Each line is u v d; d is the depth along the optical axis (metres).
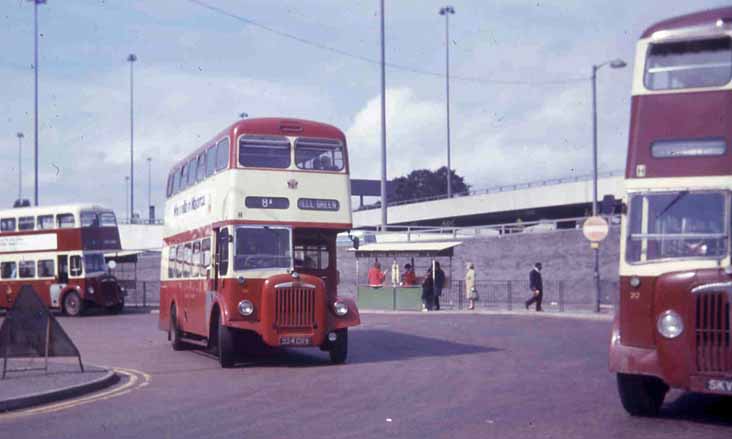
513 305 42.72
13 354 14.69
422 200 77.88
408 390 13.40
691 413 11.06
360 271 49.84
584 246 42.50
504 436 9.55
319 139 17.88
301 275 16.84
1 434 10.09
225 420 10.88
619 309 10.31
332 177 17.88
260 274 17.00
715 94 10.05
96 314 41.41
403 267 48.28
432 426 10.20
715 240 9.78
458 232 52.91
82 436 9.92
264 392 13.47
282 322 16.66
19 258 41.53
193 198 20.47
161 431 10.18
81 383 13.88
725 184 9.87
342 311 17.34
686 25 10.31
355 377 15.24
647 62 10.44
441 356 18.84
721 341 9.44
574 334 24.33
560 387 13.56
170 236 23.33
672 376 9.66
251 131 17.44
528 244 44.88
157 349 22.17
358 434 9.76
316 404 12.11
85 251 40.25
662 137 10.21
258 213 17.23
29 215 41.66
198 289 19.39
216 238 17.81
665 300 9.77
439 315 34.97
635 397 10.56
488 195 62.38
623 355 10.06
